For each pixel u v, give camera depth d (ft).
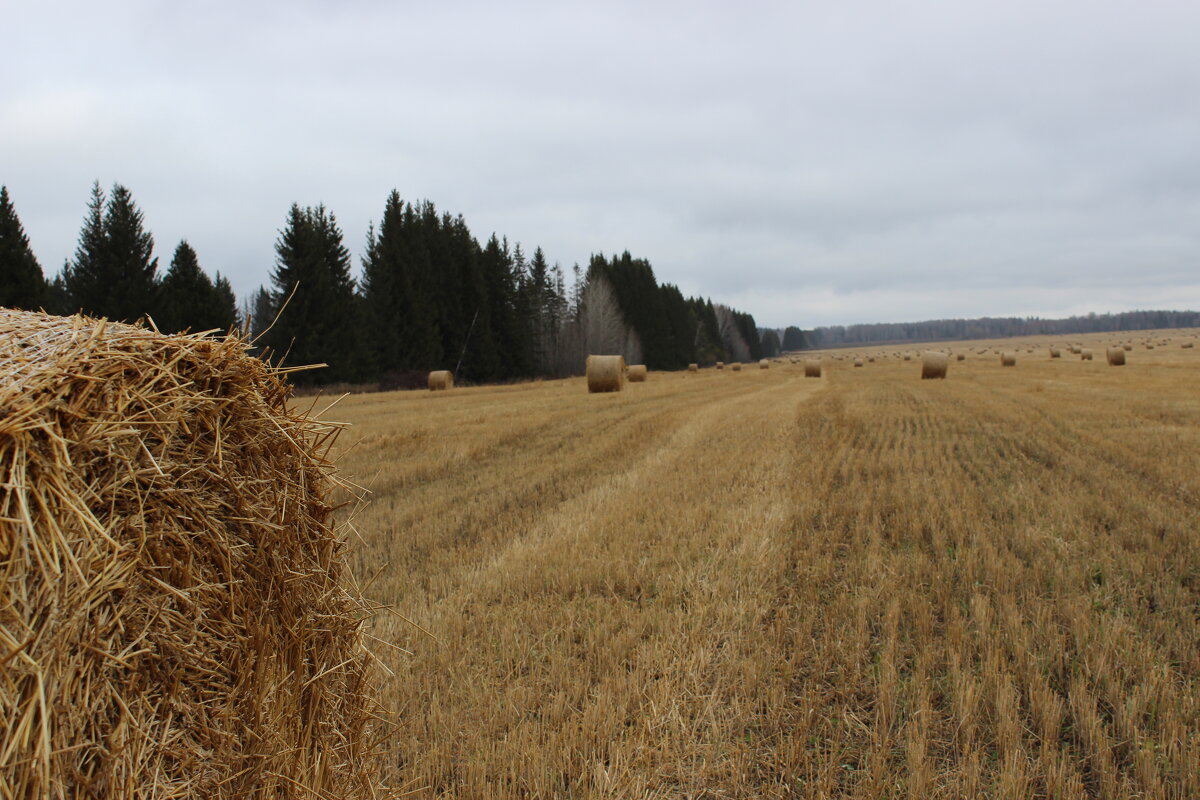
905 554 20.11
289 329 122.93
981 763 10.41
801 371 188.55
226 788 6.79
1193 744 10.08
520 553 20.26
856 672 12.86
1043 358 194.49
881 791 9.71
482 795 9.53
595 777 9.82
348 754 8.84
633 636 14.26
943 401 69.51
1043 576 17.75
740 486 29.71
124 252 111.14
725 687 12.51
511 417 57.00
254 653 7.15
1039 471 31.91
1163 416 50.08
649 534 22.31
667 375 174.19
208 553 6.75
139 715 5.97
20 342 5.84
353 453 37.40
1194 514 23.22
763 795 9.80
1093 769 10.17
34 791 5.14
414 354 149.38
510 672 12.96
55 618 5.32
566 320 245.65
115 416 5.94
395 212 163.32
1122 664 12.80
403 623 15.07
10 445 5.20
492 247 181.78
